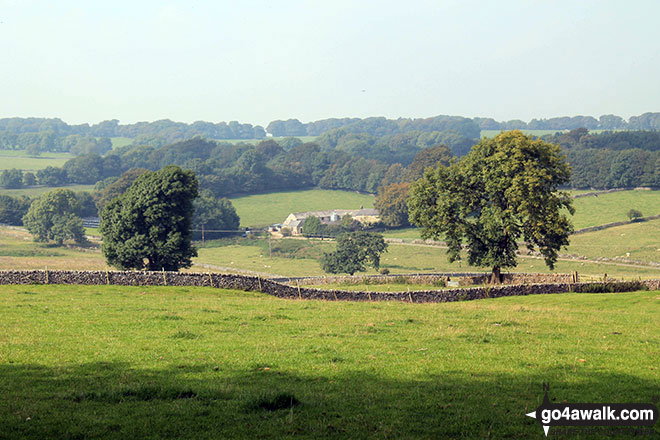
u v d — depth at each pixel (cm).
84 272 6850
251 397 2448
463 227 9262
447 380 2817
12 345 3428
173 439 2055
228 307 5259
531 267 16338
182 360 3155
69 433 2080
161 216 11275
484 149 9406
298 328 4191
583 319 4803
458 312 5191
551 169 9075
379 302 6197
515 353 3400
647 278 8381
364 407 2405
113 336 3778
